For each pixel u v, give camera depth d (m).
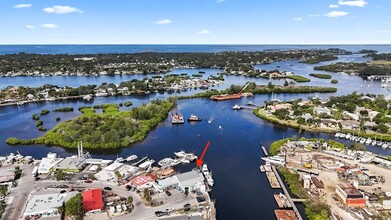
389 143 197.50
